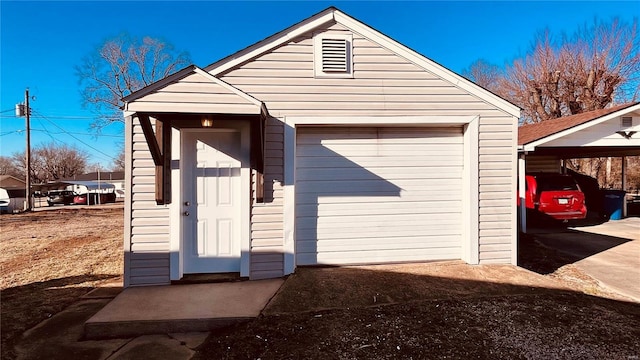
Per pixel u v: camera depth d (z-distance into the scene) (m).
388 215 5.45
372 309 3.99
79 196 30.67
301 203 5.30
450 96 5.32
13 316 4.04
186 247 4.94
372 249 5.41
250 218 4.92
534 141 8.66
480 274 4.96
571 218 9.75
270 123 5.02
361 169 5.40
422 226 5.50
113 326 3.54
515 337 3.39
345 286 4.52
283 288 4.45
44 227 12.84
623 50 20.42
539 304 4.14
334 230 5.36
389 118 5.23
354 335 3.44
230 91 4.14
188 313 3.75
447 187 5.54
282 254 4.98
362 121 5.18
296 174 5.28
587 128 8.80
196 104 4.08
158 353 3.21
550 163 13.12
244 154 4.91
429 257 5.51
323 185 5.34
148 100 4.00
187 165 4.94
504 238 5.44
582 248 7.49
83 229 12.14
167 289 4.50
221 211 5.00
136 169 4.70
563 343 3.27
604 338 3.36
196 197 4.96
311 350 3.20
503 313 3.90
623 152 11.69
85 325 3.51
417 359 3.04
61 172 56.56
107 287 5.06
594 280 5.30
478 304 4.12
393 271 5.05
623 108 8.62
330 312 3.90
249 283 4.71
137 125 4.70
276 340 3.37
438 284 4.64
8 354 3.21
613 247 7.56
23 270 6.12
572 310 3.99
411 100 5.26
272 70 5.04
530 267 6.06
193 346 3.34
